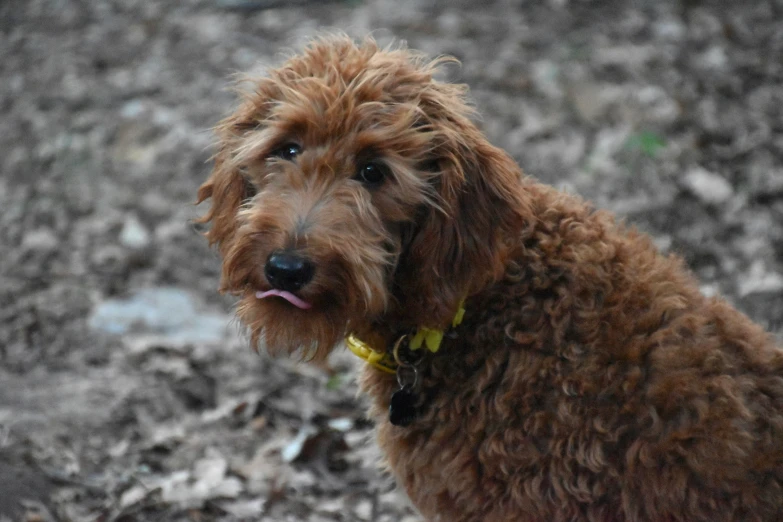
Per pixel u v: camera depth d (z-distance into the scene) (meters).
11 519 5.67
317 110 4.30
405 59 4.64
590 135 10.77
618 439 4.24
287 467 6.66
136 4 16.72
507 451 4.38
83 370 7.95
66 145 12.34
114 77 14.02
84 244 10.44
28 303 9.16
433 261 4.45
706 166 9.95
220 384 7.82
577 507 4.34
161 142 12.17
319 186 4.30
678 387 4.19
